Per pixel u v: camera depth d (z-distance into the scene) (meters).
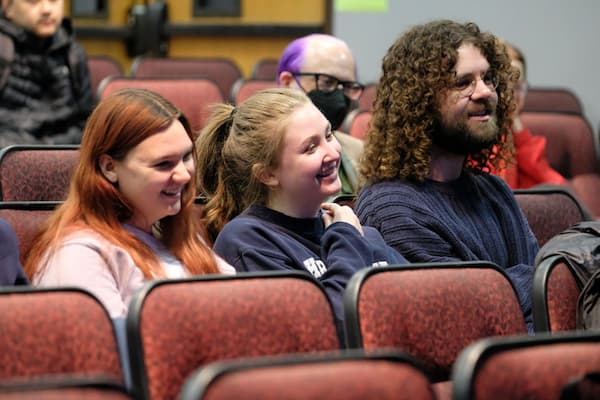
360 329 2.86
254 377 2.11
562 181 6.15
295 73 5.03
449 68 4.02
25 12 6.45
